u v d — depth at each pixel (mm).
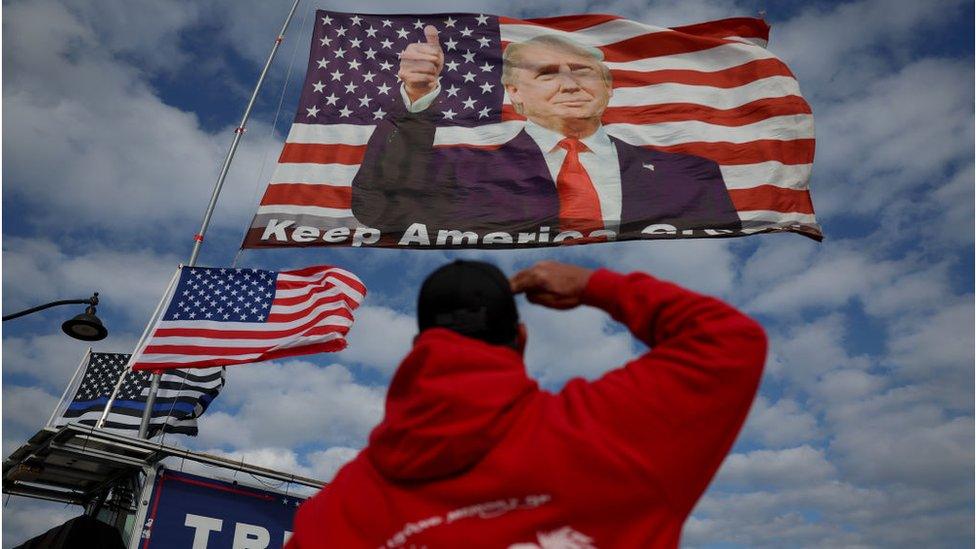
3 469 9898
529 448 1275
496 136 11289
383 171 10891
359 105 11602
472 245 10164
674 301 1429
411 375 1376
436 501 1282
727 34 12180
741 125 11281
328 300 10414
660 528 1264
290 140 11125
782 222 10430
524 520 1243
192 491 9266
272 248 10234
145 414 10039
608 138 11242
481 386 1292
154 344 9992
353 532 1343
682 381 1301
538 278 1597
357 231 10352
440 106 11633
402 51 12219
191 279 10523
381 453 1346
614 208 10469
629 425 1278
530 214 10414
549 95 11727
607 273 1570
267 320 10375
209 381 12992
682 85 11703
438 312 1499
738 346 1324
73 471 10016
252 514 9484
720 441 1311
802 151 10984
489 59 12164
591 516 1246
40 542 5949
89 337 10758
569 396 1381
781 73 11539
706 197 10617
